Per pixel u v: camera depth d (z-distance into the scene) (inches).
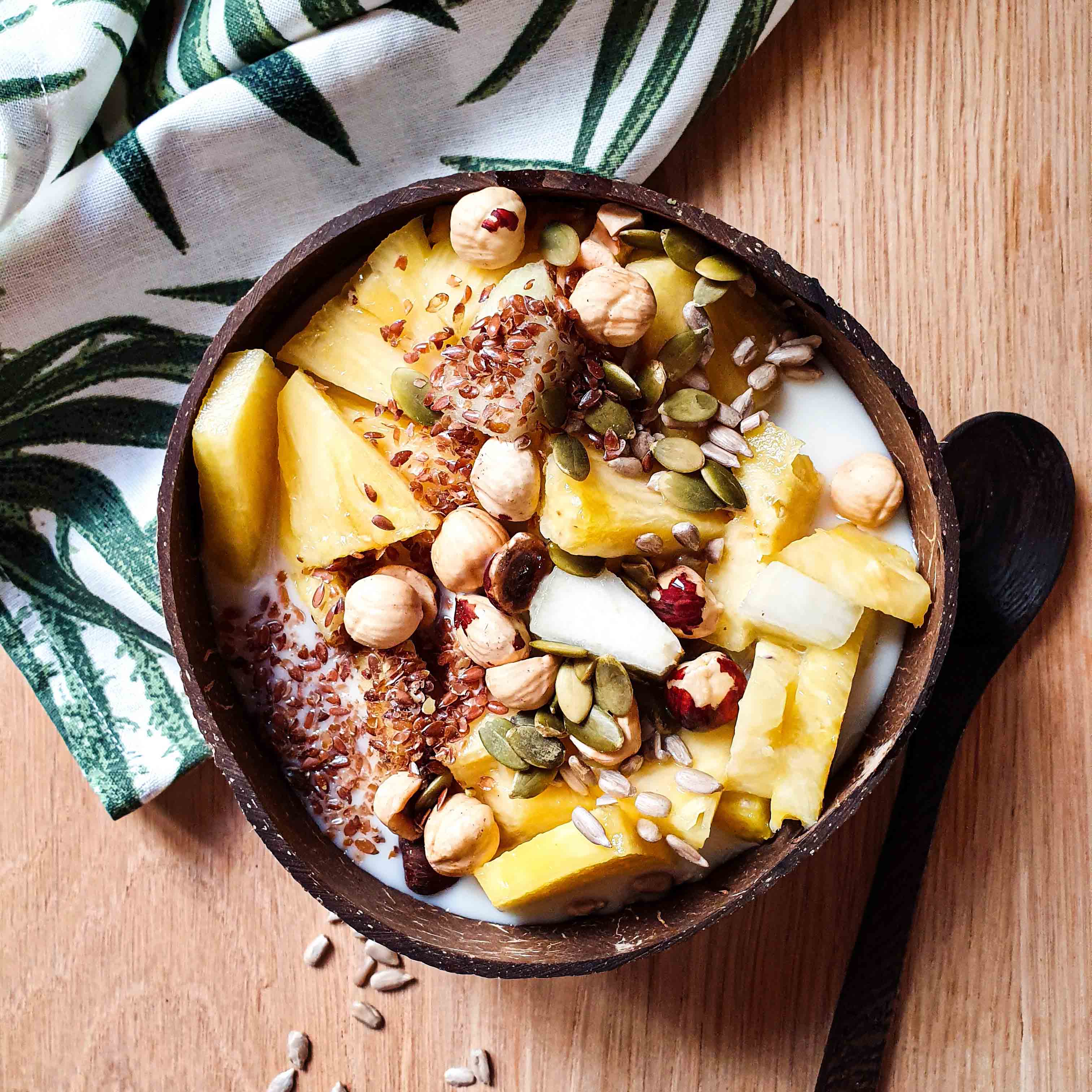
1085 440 15.4
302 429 14.2
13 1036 15.9
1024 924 15.5
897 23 15.4
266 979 15.8
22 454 15.5
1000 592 15.1
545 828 14.2
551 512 13.9
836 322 13.6
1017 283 15.4
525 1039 15.8
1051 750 15.5
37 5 14.7
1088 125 15.4
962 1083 15.5
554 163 15.1
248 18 14.7
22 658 15.6
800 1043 15.6
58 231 14.9
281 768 14.6
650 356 14.0
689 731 13.9
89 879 15.9
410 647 14.2
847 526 14.2
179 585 13.9
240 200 15.2
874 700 14.2
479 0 14.7
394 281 14.3
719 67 15.0
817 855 15.6
